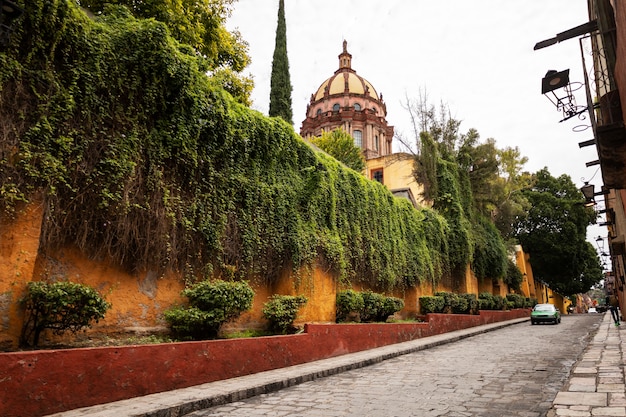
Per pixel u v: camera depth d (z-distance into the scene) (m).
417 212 22.73
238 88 18.16
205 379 7.35
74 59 7.55
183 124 9.21
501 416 5.37
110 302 7.90
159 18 13.58
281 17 28.59
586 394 5.64
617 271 26.66
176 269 9.05
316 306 12.66
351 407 5.96
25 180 6.57
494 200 32.12
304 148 13.44
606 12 8.18
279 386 7.58
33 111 6.83
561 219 46.38
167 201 8.77
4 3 5.63
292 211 12.36
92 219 7.57
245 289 9.30
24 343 6.46
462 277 26.20
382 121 49.53
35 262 6.95
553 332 20.53
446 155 29.66
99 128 7.76
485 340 17.02
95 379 5.66
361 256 15.67
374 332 13.35
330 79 53.56
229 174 10.52
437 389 7.16
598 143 7.56
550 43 9.08
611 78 8.66
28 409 4.90
